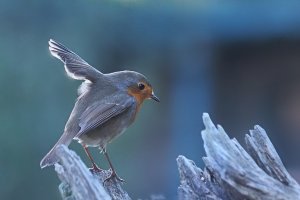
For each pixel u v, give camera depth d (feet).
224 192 20.17
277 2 66.13
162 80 71.97
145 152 64.80
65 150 19.06
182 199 20.80
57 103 50.85
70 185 19.10
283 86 71.67
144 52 66.03
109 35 60.49
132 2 62.34
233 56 70.44
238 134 72.64
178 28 66.49
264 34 67.46
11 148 49.47
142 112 66.08
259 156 20.30
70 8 55.42
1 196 49.06
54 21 54.54
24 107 50.29
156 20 64.80
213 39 68.13
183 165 21.24
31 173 49.65
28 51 51.93
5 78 50.37
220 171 19.17
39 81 51.01
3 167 49.29
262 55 70.08
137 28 63.82
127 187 57.47
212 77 72.79
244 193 18.95
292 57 69.67
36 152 49.83
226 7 66.64
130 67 66.08
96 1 58.23
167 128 71.10
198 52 69.62
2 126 49.52
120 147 56.95
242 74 72.59
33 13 53.16
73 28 56.08
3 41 51.65
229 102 73.87
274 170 19.98
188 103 72.69
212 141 19.56
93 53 58.54
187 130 72.02
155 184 63.72
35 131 50.16
